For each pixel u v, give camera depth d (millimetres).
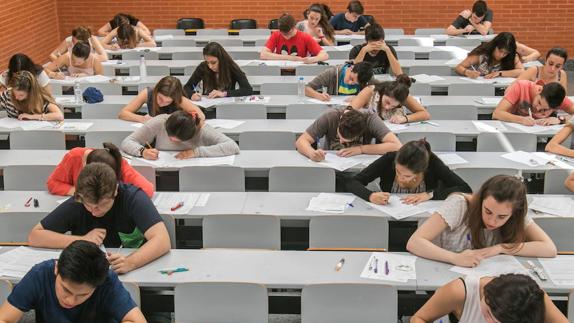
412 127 5641
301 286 3186
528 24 11500
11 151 5254
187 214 3994
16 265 3303
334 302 3068
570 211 4027
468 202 3393
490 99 6594
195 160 4859
